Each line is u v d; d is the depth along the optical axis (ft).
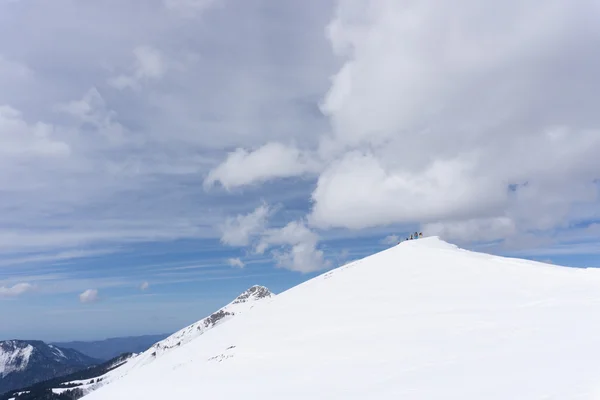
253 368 135.85
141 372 211.00
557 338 90.89
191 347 212.02
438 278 192.13
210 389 122.31
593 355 72.43
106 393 179.11
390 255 268.41
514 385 64.80
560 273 168.76
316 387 95.45
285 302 224.12
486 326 116.16
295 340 153.38
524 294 146.92
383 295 181.47
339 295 200.85
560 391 57.47
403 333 127.24
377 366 102.27
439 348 104.99
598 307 115.55
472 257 226.17
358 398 78.43
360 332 140.67
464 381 73.41
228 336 200.13
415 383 79.56
